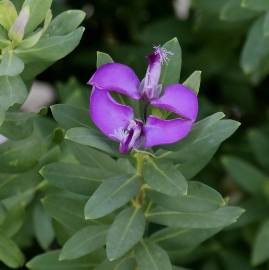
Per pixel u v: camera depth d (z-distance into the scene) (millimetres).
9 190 360
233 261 448
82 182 330
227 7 417
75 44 319
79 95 405
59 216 346
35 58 324
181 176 310
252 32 418
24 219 383
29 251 423
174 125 302
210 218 333
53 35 333
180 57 322
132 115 307
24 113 331
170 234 348
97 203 313
